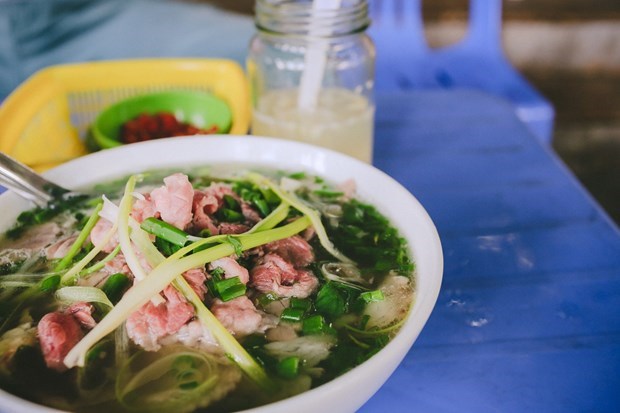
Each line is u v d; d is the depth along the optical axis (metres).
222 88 0.53
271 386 0.24
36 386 0.24
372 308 0.27
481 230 0.40
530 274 0.36
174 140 0.37
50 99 0.49
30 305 0.27
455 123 0.54
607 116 1.00
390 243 0.31
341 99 0.45
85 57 0.79
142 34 0.80
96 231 0.28
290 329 0.26
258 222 0.31
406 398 0.28
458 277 0.36
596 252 0.38
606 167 0.93
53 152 0.48
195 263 0.26
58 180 0.34
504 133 0.52
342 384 0.21
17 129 0.44
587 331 0.32
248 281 0.28
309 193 0.35
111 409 0.23
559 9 0.96
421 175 0.46
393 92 0.60
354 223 0.33
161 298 0.25
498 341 0.31
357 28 0.41
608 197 0.87
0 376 0.24
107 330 0.24
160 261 0.26
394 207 0.32
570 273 0.36
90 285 0.27
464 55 0.83
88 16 0.81
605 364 0.30
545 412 0.28
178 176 0.28
